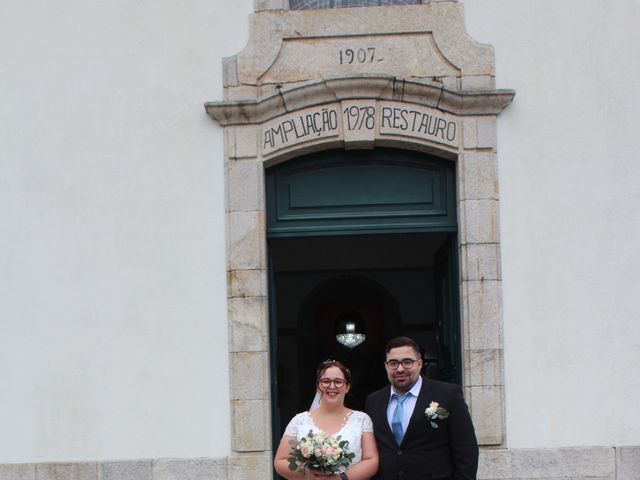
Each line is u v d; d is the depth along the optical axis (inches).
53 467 249.0
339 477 188.2
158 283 253.1
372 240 451.2
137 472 247.6
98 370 251.9
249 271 251.6
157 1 260.5
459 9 255.1
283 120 255.0
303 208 261.3
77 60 260.2
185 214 254.7
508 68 253.4
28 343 253.6
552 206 249.4
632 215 248.1
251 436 246.8
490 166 250.5
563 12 254.1
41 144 258.7
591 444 243.1
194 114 257.0
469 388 245.3
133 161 256.7
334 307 458.6
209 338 251.0
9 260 255.9
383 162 261.3
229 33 259.0
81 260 254.8
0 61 261.3
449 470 190.1
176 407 249.6
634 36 252.2
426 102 252.7
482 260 248.2
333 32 256.2
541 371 245.3
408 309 453.4
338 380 196.9
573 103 251.8
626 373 244.4
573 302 246.7
